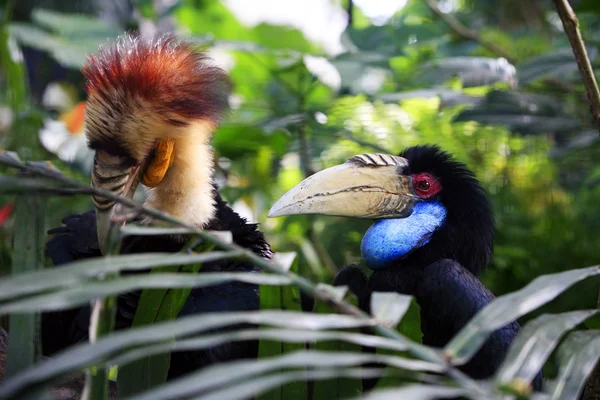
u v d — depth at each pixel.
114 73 3.48
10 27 5.71
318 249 5.55
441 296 3.33
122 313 3.18
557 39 6.88
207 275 1.80
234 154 5.65
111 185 3.41
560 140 5.84
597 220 5.56
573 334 1.96
